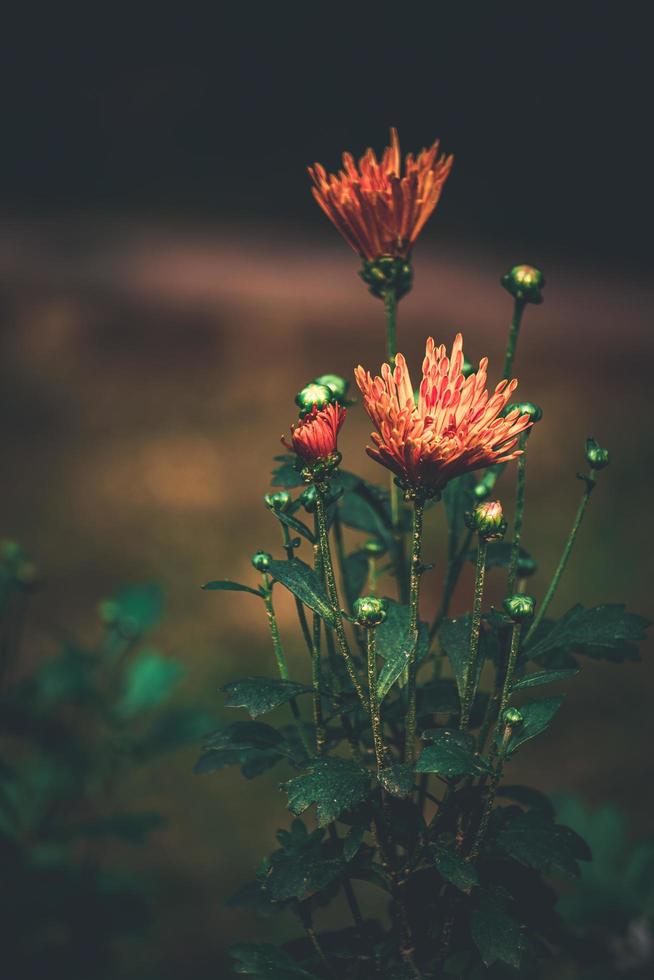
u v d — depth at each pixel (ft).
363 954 2.45
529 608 2.31
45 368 14.33
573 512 10.97
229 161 23.95
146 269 17.54
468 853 2.38
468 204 22.22
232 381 14.33
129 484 11.59
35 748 3.69
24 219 20.63
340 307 16.34
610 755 7.82
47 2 25.07
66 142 23.82
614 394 14.14
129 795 7.09
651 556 10.29
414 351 15.60
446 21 24.17
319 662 2.39
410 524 2.70
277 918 6.35
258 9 25.31
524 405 2.43
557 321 16.43
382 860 2.37
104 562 10.18
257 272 17.83
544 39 23.56
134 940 6.05
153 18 25.54
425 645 2.38
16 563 3.36
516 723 2.30
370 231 2.55
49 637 8.89
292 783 2.25
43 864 3.48
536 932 2.48
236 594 9.57
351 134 24.59
